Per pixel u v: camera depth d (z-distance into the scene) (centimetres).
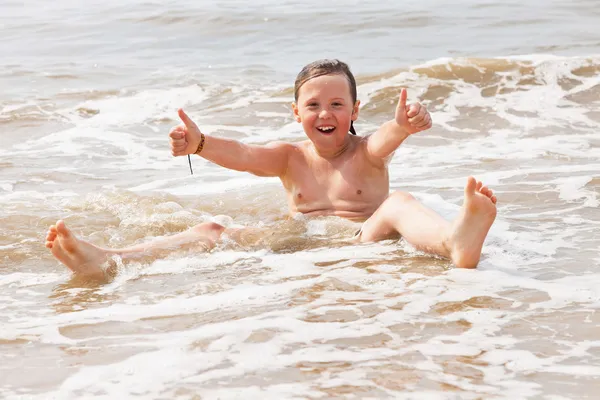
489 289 416
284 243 508
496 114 921
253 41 1386
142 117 964
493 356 339
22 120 948
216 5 1667
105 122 945
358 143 557
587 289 414
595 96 968
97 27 1541
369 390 311
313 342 357
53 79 1152
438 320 378
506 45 1286
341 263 469
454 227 445
